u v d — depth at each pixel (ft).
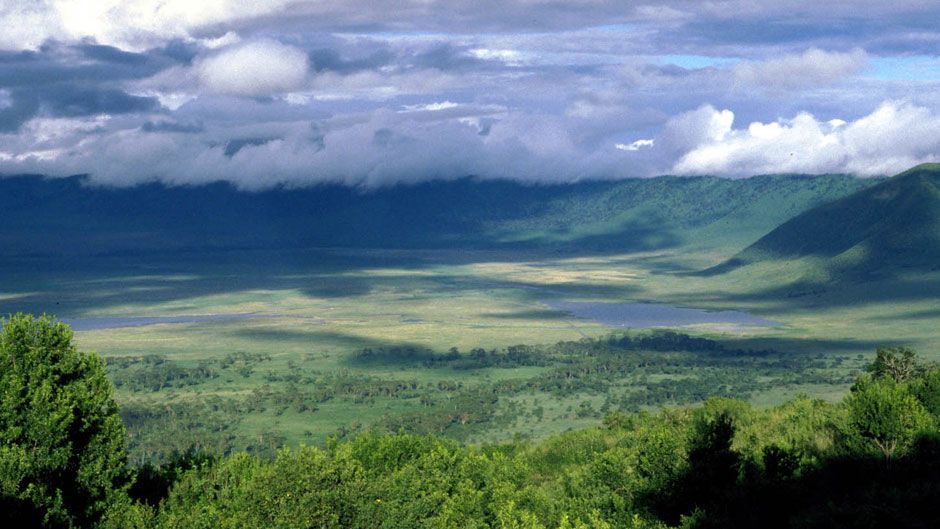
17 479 158.61
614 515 175.11
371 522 159.02
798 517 161.27
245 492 159.12
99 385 184.34
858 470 183.83
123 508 171.12
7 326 180.24
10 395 168.45
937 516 152.56
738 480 176.55
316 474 156.46
